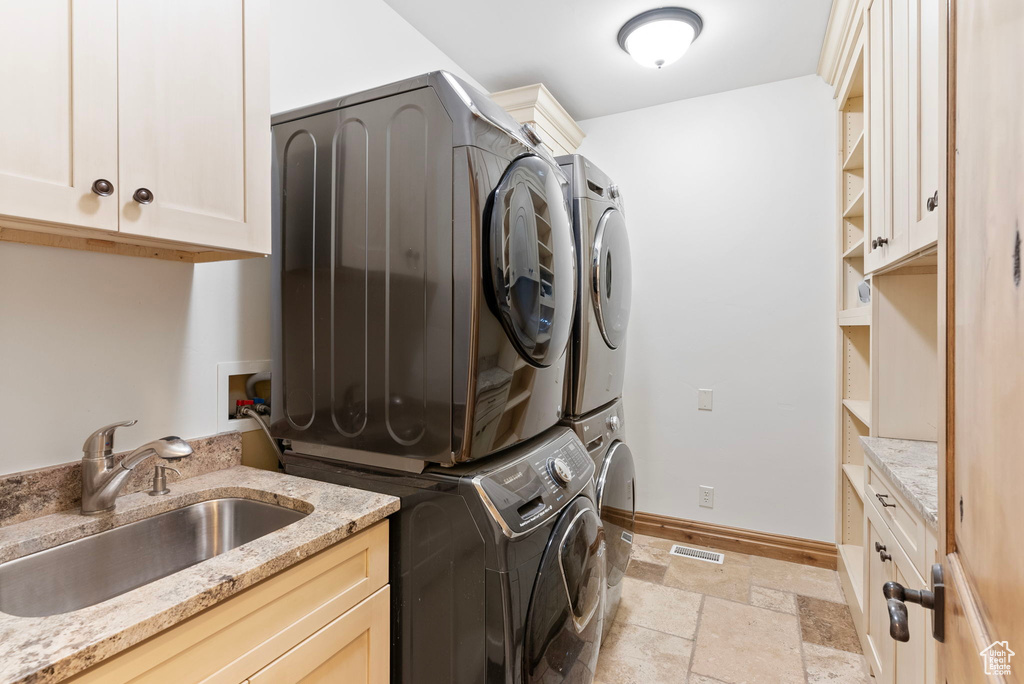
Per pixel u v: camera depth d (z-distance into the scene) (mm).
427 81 1155
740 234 2785
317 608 950
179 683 720
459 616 1106
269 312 1567
